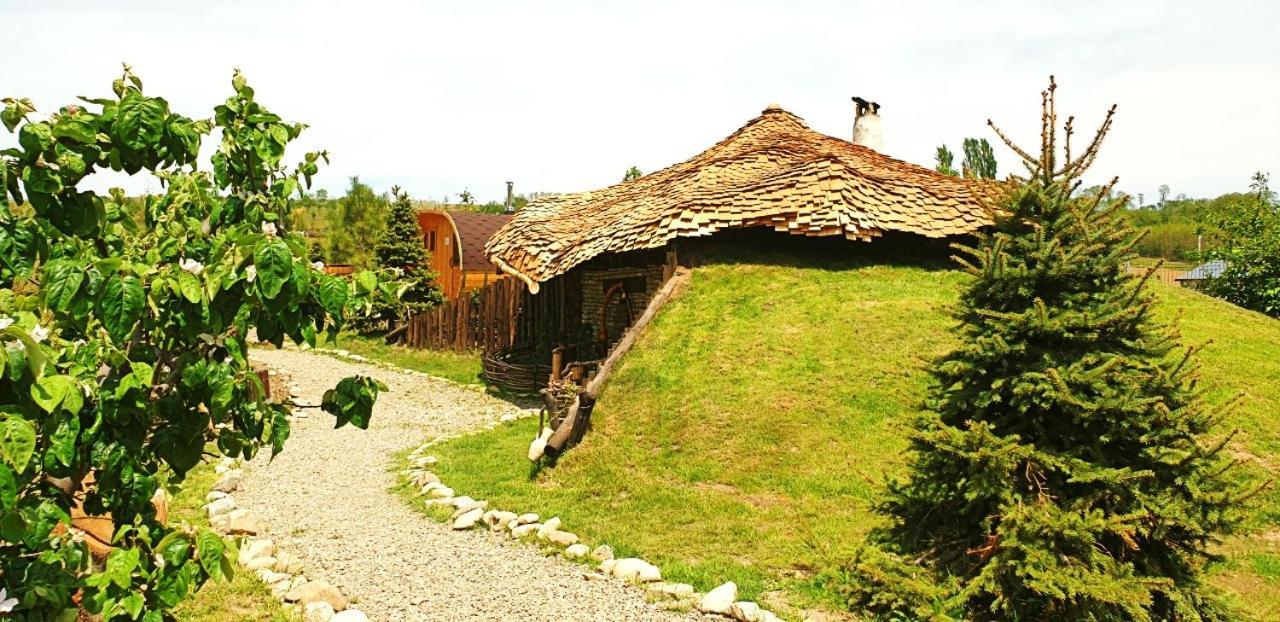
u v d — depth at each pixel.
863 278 14.45
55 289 2.86
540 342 20.11
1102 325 5.75
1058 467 5.59
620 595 6.79
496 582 7.14
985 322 6.07
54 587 2.88
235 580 6.95
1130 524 5.21
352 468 11.77
